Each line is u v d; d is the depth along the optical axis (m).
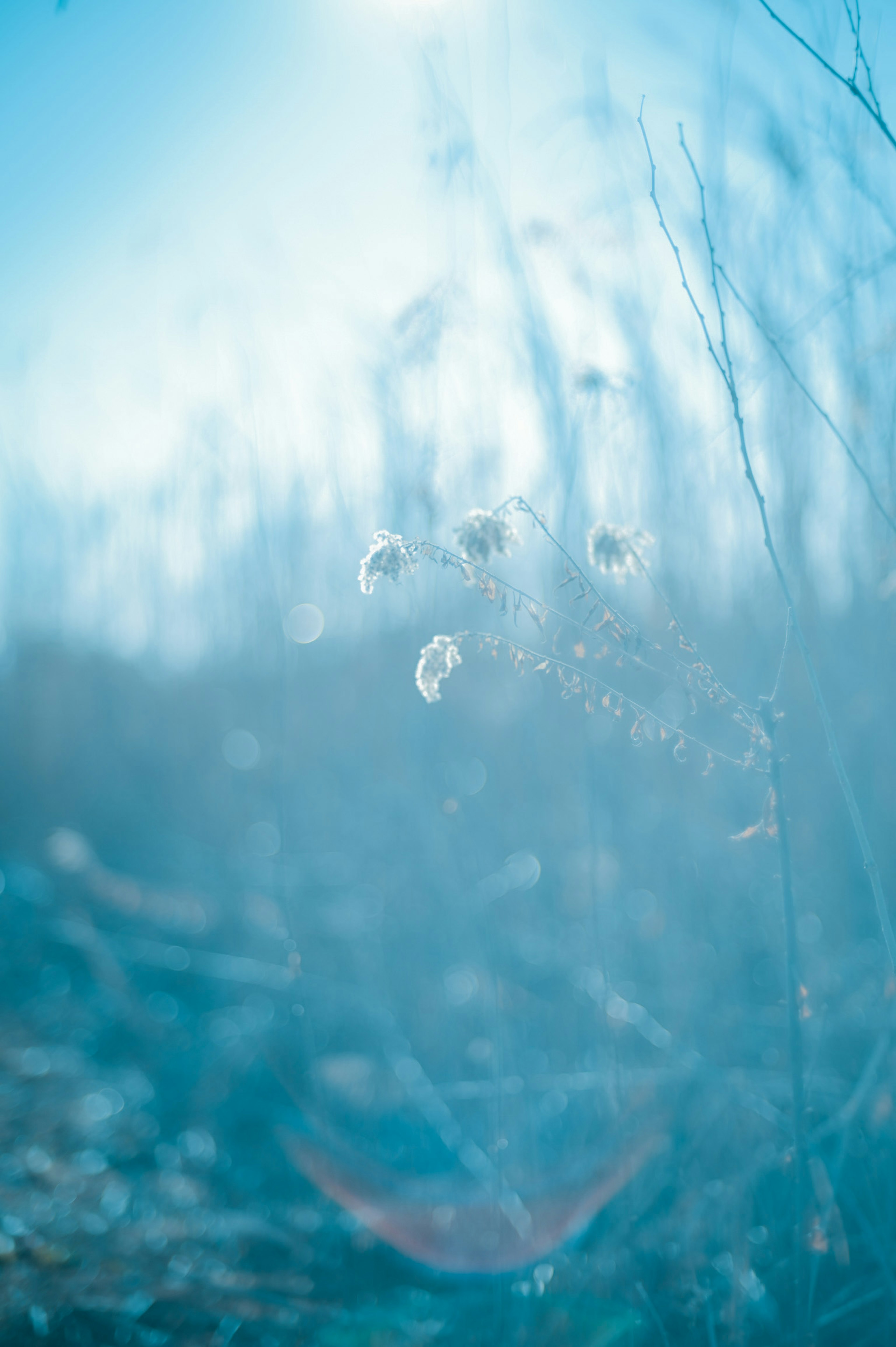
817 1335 1.82
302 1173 2.54
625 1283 1.97
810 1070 1.99
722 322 1.58
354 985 3.20
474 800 3.38
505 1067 2.51
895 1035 2.11
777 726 1.62
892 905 2.67
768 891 2.92
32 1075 3.22
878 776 2.92
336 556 3.74
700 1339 1.89
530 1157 2.38
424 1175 2.50
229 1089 2.98
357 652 3.87
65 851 4.45
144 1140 2.82
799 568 3.04
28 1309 2.05
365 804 3.99
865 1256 1.97
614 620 1.54
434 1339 2.01
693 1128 2.21
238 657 4.52
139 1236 2.36
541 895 3.06
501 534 1.54
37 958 4.09
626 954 2.80
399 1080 2.74
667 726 1.54
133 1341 2.00
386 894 3.45
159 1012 3.60
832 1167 1.93
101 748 5.39
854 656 3.07
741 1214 1.96
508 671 3.73
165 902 4.11
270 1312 2.10
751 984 2.77
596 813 3.05
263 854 4.45
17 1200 2.44
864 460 2.47
